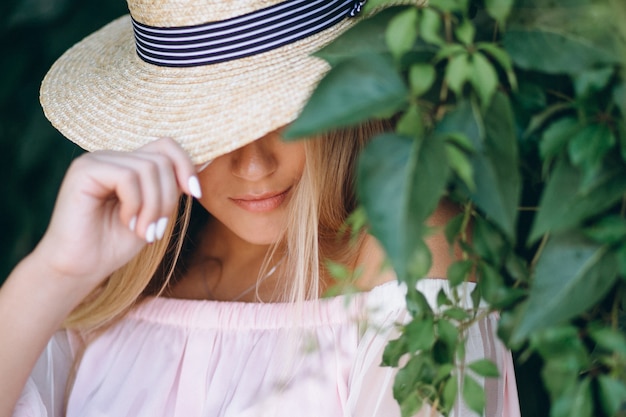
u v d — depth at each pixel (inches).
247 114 42.9
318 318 51.6
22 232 82.2
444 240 48.1
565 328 29.5
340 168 53.1
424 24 28.5
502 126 28.7
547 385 29.6
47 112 52.5
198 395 53.2
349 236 54.5
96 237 45.3
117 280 57.2
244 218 51.2
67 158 81.5
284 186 50.2
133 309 58.2
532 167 36.3
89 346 58.0
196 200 60.1
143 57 49.4
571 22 29.2
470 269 33.7
